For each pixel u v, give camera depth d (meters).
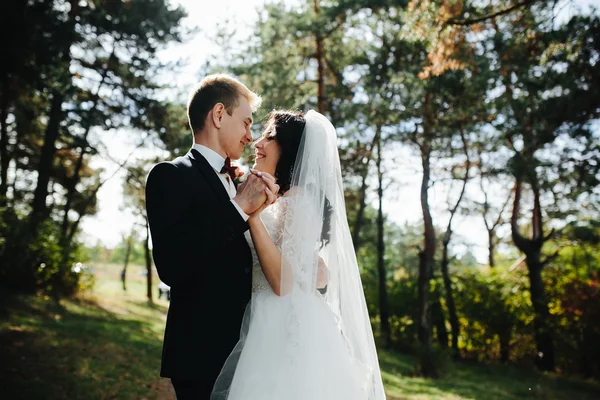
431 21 6.21
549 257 14.78
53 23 7.37
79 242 15.79
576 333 13.40
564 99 10.52
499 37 6.80
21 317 9.94
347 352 2.48
